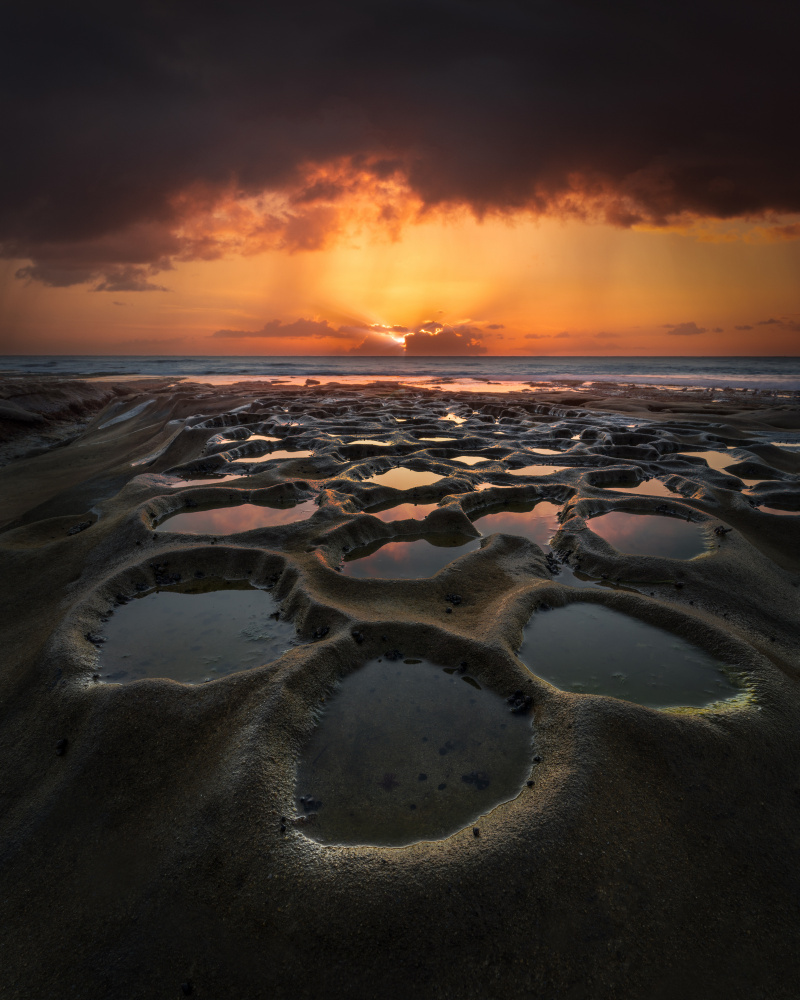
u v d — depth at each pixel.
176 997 4.29
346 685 7.59
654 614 9.17
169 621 9.48
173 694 7.09
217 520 14.48
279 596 10.24
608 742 6.05
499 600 9.60
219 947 4.50
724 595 10.06
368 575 11.16
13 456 32.53
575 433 28.06
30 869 5.40
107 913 4.89
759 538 13.64
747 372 104.62
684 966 4.39
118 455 27.14
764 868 5.13
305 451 24.06
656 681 7.66
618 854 5.00
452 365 164.38
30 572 11.58
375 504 16.06
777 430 28.34
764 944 4.58
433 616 9.13
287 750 6.28
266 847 5.09
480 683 7.59
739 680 7.60
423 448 23.64
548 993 4.17
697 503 15.39
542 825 5.13
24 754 6.74
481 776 6.02
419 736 6.64
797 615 9.78
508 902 4.58
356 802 5.70
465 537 13.60
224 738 6.40
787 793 5.88
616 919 4.58
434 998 4.12
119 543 12.04
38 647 8.66
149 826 5.58
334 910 4.54
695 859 5.11
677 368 123.19
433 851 4.95
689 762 5.96
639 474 19.27
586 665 8.02
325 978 4.24
